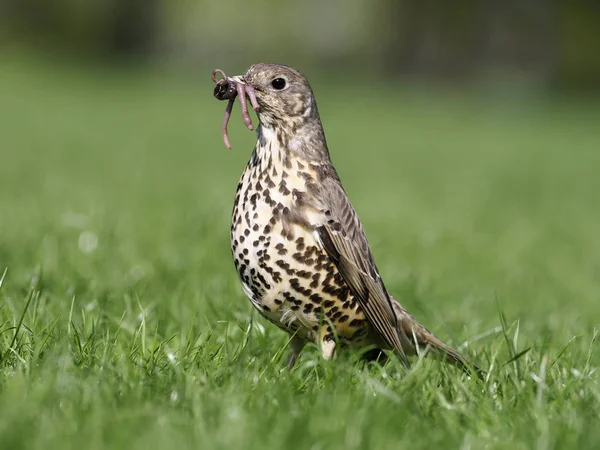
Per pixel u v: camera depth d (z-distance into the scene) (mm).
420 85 77125
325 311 7844
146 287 10367
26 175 23734
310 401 6582
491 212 22625
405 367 7828
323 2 94812
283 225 7609
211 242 13664
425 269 13953
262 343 7844
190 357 7457
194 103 53500
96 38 81188
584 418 6387
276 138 7918
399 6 83812
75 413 5953
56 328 8086
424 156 37219
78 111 45781
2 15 77375
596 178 33000
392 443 5805
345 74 83375
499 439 6051
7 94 50156
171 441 5566
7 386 6367
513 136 47844
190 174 26938
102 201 19203
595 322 11133
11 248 12273
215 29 94312
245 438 5676
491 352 8328
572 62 79062
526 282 14242
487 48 81250
